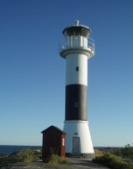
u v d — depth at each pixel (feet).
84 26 135.95
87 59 137.28
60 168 80.33
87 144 123.75
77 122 125.49
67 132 124.88
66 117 128.26
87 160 110.22
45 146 111.65
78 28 135.44
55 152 110.22
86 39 137.49
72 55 132.57
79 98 127.65
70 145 122.52
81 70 131.03
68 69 132.36
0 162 96.53
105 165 95.71
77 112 126.31
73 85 128.98
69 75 131.13
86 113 129.29
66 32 138.82
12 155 116.06
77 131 124.16
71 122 125.70
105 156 101.55
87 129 127.03
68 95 129.39
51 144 111.24
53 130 112.06
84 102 128.77
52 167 81.30
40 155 121.90
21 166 81.20
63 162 94.73
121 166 90.84
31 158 101.81
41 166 82.43
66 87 131.64
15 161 97.55
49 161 93.35
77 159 112.78
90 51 133.90
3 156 120.88
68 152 121.49
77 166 87.35
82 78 130.31
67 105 128.88
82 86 129.39
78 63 131.44
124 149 151.43
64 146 114.93
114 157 100.63
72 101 127.65
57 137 111.45
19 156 105.50
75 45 133.18
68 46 133.08
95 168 86.02
